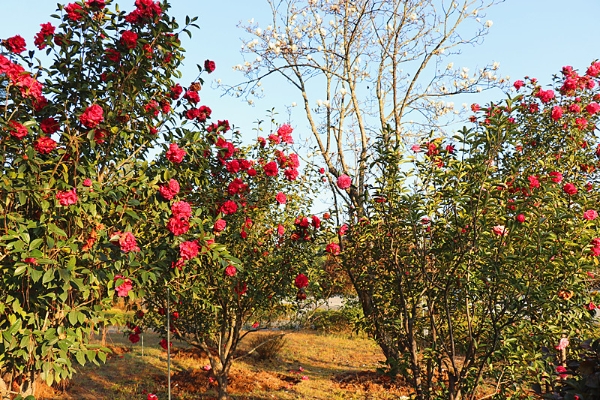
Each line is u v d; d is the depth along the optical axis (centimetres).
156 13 374
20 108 360
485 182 400
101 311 354
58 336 329
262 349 1001
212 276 547
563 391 284
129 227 355
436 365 468
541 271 387
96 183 340
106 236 338
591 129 502
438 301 450
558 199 419
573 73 518
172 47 392
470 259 411
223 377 646
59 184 329
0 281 320
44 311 347
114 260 344
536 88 521
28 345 314
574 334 448
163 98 416
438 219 430
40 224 320
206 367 823
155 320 651
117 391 724
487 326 427
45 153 348
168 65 396
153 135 403
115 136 376
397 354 505
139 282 377
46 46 371
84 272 324
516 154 473
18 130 329
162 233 389
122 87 377
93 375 801
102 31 374
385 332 508
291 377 855
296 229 578
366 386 790
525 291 383
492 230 409
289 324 686
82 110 358
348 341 1269
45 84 366
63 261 323
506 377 430
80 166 337
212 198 491
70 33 370
